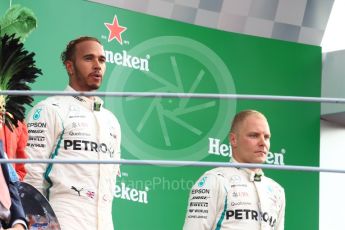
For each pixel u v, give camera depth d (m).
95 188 11.91
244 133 12.38
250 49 16.64
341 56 17.14
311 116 16.94
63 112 12.12
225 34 16.44
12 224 10.22
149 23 15.73
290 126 16.73
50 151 11.98
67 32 14.88
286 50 16.97
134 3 15.62
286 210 16.44
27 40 14.52
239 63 16.50
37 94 10.00
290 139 16.70
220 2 16.41
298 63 17.03
